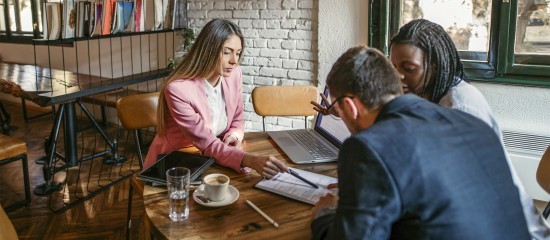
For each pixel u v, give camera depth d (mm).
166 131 1941
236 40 1867
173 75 1910
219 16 4055
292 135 2074
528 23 2824
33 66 4648
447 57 1296
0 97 6113
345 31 3455
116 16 3379
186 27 4211
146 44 4551
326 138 1995
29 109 5758
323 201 1198
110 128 4879
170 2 3879
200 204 1371
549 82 2795
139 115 2469
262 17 3850
